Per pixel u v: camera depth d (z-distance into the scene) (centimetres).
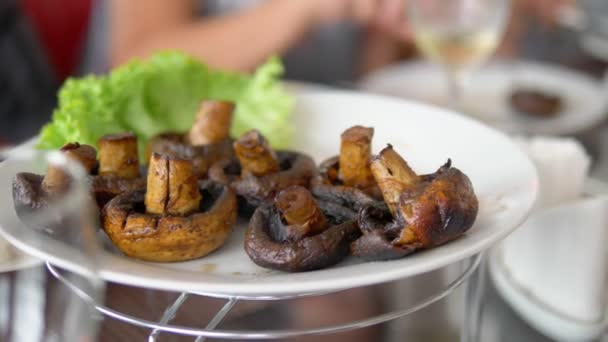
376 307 48
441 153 50
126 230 40
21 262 40
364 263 38
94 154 43
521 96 71
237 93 57
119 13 98
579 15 98
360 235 40
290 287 35
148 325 37
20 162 43
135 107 53
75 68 103
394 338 46
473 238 39
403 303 49
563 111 73
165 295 45
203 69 56
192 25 99
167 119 55
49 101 92
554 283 48
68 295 39
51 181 38
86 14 102
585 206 47
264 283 35
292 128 55
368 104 55
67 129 47
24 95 92
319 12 95
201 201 43
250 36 95
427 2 69
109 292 45
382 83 79
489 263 52
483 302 49
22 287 39
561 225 48
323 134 55
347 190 43
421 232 38
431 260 36
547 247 48
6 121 85
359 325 38
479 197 44
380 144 52
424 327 47
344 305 48
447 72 72
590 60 92
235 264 41
